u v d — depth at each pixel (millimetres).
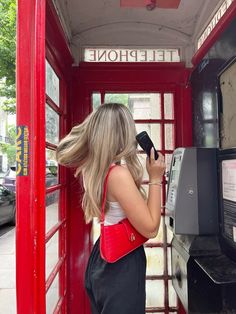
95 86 2547
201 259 1811
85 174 1495
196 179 1921
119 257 1433
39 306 1379
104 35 2527
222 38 1836
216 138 1971
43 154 1394
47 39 1801
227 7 1840
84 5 2273
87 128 1507
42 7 1399
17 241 1380
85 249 2494
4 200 8367
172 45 2547
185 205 1911
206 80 2139
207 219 1903
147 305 2592
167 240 2611
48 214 1940
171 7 2275
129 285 1416
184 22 2453
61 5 2131
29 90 1380
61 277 2266
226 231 1793
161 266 2605
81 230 2490
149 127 2629
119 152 1470
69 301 2467
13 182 10922
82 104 2529
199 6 2289
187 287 1852
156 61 2541
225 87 1816
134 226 1429
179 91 2561
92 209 1481
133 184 1430
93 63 2504
